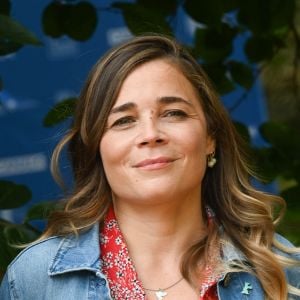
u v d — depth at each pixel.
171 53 3.39
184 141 3.26
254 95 5.85
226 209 3.52
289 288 3.39
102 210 3.44
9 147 5.60
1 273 3.78
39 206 4.05
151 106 3.28
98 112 3.33
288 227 4.28
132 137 3.27
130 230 3.39
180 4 4.70
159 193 3.24
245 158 3.62
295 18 5.34
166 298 3.31
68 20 4.60
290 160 4.86
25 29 4.04
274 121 5.13
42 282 3.34
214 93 3.48
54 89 5.53
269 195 3.59
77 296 3.29
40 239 3.44
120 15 4.98
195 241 3.41
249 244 3.42
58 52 5.51
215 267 3.35
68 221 3.44
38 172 5.60
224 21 4.97
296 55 5.28
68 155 3.56
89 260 3.31
